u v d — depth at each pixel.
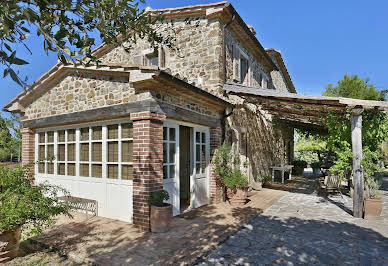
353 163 5.86
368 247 3.99
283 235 4.54
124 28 2.07
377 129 5.88
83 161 6.16
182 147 8.09
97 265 3.34
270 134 12.51
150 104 4.73
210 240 4.21
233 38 8.48
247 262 3.46
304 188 10.12
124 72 4.97
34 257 3.69
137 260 3.46
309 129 14.71
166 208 4.64
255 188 9.49
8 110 7.65
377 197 5.91
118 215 5.38
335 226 5.08
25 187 3.65
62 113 6.41
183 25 7.92
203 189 6.84
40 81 6.75
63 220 5.38
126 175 5.33
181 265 3.32
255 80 10.45
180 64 7.90
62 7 1.64
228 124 7.70
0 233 3.40
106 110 5.40
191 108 6.01
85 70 5.75
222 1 7.04
